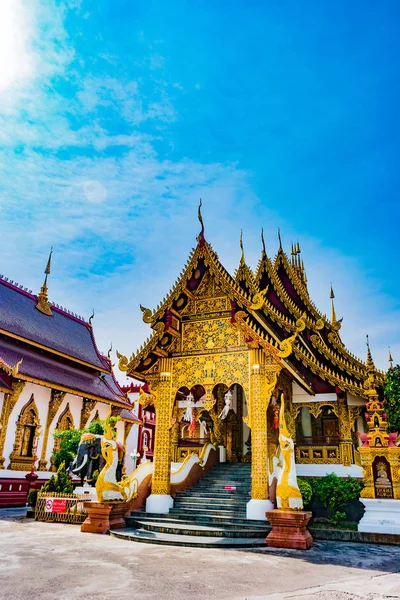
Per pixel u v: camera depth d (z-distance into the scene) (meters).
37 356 32.97
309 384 17.58
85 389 34.06
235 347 15.55
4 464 25.72
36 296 38.44
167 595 6.57
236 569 8.62
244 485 17.91
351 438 17.05
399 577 8.29
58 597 6.30
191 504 15.34
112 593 6.58
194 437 24.62
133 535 12.13
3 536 12.42
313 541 13.18
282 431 12.98
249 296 17.39
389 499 13.23
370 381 14.98
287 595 6.73
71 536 12.56
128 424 40.94
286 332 18.23
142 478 15.84
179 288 16.33
